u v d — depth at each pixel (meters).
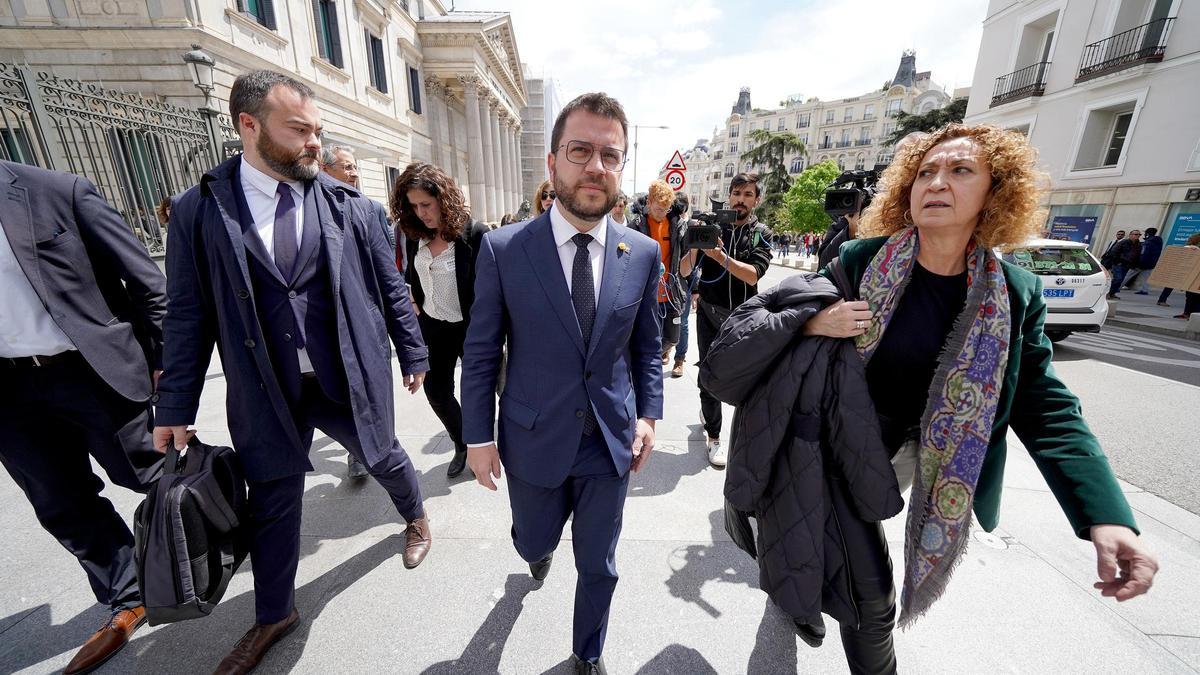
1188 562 2.02
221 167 1.43
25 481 1.51
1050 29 13.77
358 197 1.78
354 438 1.76
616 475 1.40
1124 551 0.89
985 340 1.06
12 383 1.47
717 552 2.07
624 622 1.71
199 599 1.27
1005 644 1.61
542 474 1.33
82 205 1.54
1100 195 12.16
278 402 1.46
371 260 1.77
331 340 1.59
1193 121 10.27
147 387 1.69
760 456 1.23
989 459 1.16
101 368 1.55
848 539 1.20
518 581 1.90
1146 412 3.88
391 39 15.95
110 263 1.62
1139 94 11.16
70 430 1.63
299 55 10.58
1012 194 1.00
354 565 1.99
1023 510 2.37
